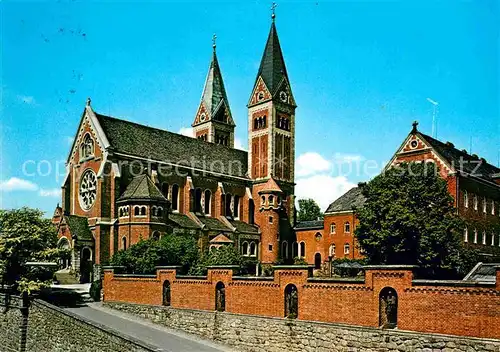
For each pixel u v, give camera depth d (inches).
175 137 3939.5
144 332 1691.7
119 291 2054.6
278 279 1441.9
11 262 2085.4
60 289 2527.1
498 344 1013.8
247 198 4156.0
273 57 4416.8
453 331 1083.3
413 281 1152.8
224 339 1571.1
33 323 1833.2
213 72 4968.0
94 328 1469.0
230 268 1594.5
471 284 1065.5
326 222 3850.9
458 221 2293.3
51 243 2199.8
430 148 3004.4
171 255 2416.3
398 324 1172.5
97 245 3019.2
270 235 4023.1
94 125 3304.6
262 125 4328.3
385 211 2239.2
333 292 1306.6
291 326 1386.6
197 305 1702.8
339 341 1272.1
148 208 3019.2
